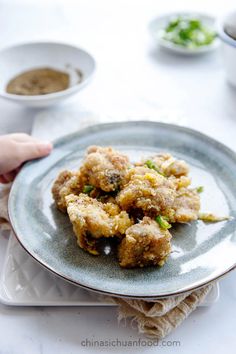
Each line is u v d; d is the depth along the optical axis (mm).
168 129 531
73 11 965
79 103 670
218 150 498
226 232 418
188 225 428
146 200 418
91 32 884
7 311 396
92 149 489
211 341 372
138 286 367
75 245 411
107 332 379
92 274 381
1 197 495
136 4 989
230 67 672
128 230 389
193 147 514
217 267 381
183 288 358
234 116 639
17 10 970
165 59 787
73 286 402
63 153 516
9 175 510
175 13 876
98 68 763
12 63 704
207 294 393
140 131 536
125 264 387
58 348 369
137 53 807
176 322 373
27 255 431
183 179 458
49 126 616
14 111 667
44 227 431
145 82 722
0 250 450
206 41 792
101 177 447
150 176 433
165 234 385
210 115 641
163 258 389
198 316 390
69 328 383
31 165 493
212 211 441
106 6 981
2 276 411
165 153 502
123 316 378
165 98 682
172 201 427
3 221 467
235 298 405
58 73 706
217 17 861
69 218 437
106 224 403
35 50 716
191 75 739
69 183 454
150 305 373
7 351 368
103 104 667
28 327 385
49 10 967
